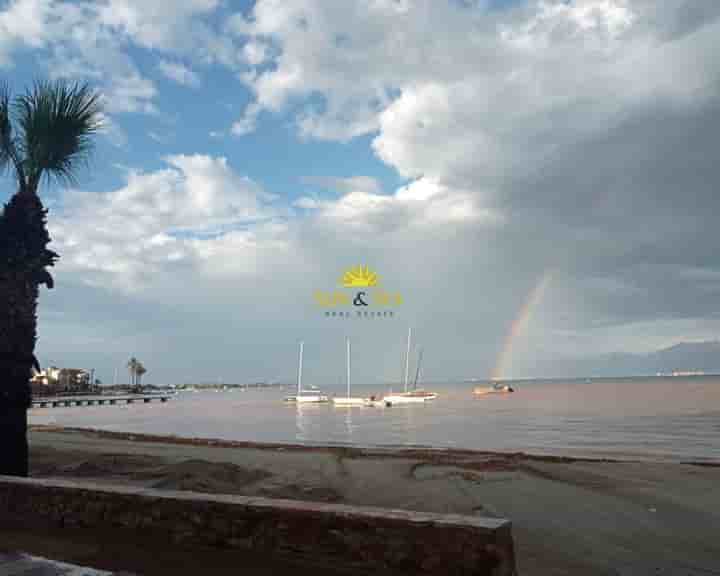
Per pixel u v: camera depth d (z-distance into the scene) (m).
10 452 9.31
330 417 62.09
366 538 5.41
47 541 6.48
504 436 35.28
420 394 100.50
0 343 9.32
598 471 14.77
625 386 164.12
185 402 132.25
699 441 30.12
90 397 124.69
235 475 13.85
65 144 10.15
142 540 6.46
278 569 5.52
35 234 9.80
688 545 7.86
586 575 6.55
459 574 5.03
